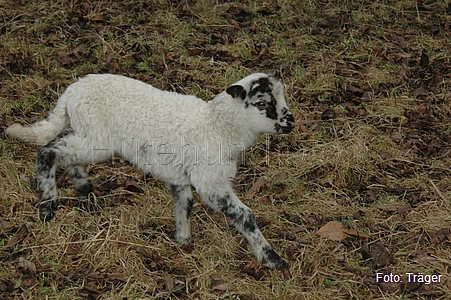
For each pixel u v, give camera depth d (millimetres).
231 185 5523
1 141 6742
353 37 9320
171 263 5414
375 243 5727
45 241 5449
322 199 6367
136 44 8734
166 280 5109
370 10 10039
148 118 5320
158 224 5945
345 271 5422
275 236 5824
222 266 5430
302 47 9031
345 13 9867
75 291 4934
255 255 5406
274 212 6109
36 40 8656
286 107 5383
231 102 5316
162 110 5359
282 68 8438
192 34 9102
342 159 6867
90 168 6586
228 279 5246
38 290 4914
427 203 6227
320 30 9461
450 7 10164
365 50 9055
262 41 9109
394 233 5863
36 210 5797
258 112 5312
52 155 5363
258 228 5512
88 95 5340
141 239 5621
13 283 4965
